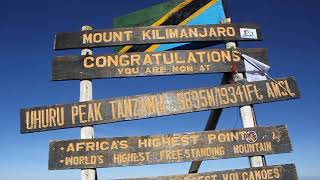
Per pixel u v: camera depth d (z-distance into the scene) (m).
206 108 3.10
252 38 3.44
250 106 3.15
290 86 3.19
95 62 3.17
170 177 2.93
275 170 2.98
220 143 3.00
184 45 3.55
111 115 3.03
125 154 2.94
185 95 3.12
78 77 3.12
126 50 3.61
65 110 3.02
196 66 3.23
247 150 2.99
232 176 2.95
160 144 2.98
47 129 2.97
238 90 3.16
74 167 2.88
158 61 3.21
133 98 3.08
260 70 3.30
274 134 3.04
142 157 2.94
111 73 3.15
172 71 3.20
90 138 2.96
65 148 2.93
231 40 3.40
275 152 3.00
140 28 3.34
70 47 3.24
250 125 3.08
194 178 2.94
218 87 3.15
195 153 2.97
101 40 3.28
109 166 2.91
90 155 2.92
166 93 3.11
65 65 3.14
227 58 3.30
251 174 2.96
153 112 3.05
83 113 3.02
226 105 3.12
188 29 3.38
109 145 2.95
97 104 3.04
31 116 2.99
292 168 2.99
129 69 3.18
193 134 3.01
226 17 3.55
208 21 3.58
